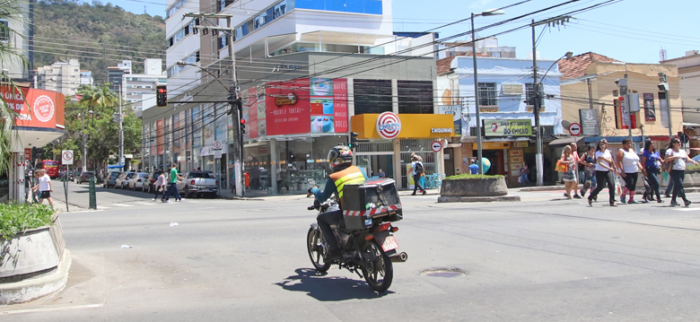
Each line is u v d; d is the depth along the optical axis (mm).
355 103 28797
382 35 31906
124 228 11539
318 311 5008
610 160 12852
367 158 29266
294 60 28344
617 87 34344
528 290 5562
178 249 8609
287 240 9219
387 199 5539
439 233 9391
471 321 4535
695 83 40562
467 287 5781
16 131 6668
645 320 4387
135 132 61531
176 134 45469
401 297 5441
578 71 35344
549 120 33688
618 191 16422
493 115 32250
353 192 5508
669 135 34031
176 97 45062
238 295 5727
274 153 29172
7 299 5324
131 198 29016
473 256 7406
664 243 7824
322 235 6305
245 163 32094
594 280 5895
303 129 27625
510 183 33781
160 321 4785
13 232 5469
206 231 10617
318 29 30844
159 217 14289
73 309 5215
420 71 30422
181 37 45625
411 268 6805
